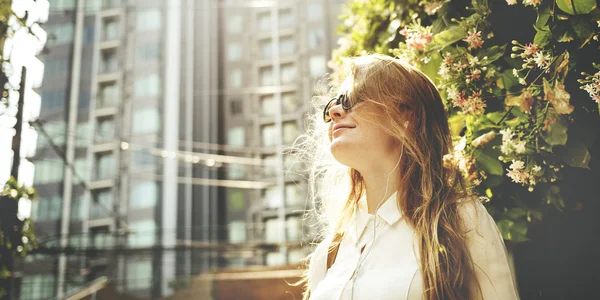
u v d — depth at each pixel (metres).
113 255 30.36
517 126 1.68
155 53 38.69
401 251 1.40
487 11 1.81
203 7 40.47
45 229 33.66
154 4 39.44
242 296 19.30
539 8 1.60
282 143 38.69
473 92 1.75
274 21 41.31
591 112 1.66
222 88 39.56
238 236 36.91
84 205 35.41
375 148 1.50
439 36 1.84
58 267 24.17
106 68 37.78
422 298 1.30
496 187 1.84
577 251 1.92
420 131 1.53
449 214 1.41
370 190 1.57
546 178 1.66
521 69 1.64
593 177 1.78
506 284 1.33
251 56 40.66
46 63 36.44
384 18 2.50
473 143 1.74
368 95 1.52
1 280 3.39
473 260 1.35
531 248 2.01
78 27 37.56
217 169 38.34
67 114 36.09
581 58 1.65
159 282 31.67
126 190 36.44
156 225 36.03
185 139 38.03
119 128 37.06
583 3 1.53
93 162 36.34
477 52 1.85
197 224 36.88
